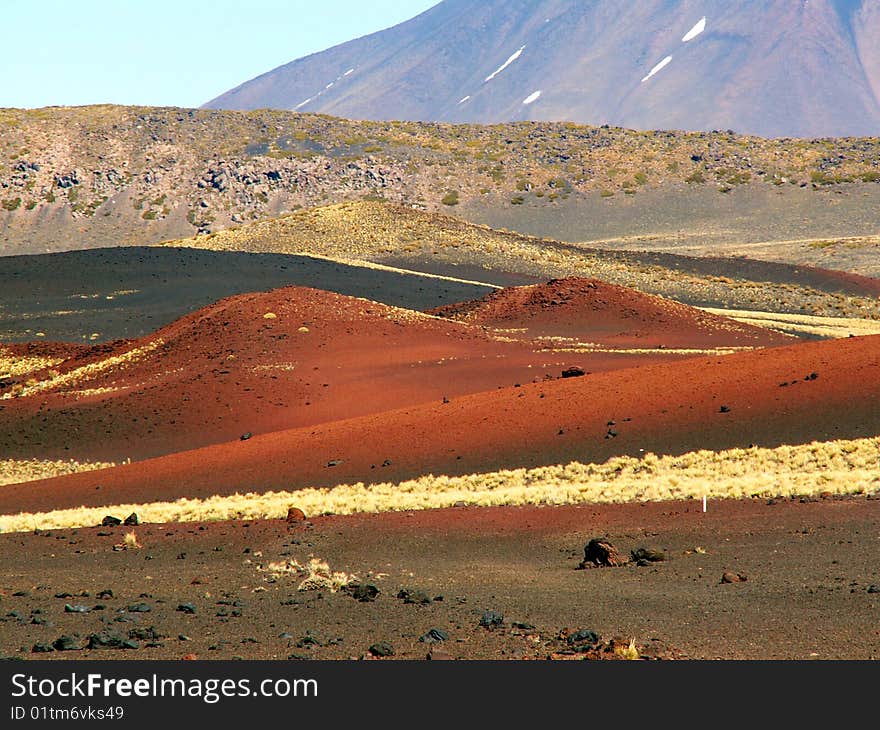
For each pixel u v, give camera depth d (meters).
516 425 141.25
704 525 85.50
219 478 135.88
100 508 122.25
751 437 126.56
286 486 129.50
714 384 144.50
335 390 198.38
